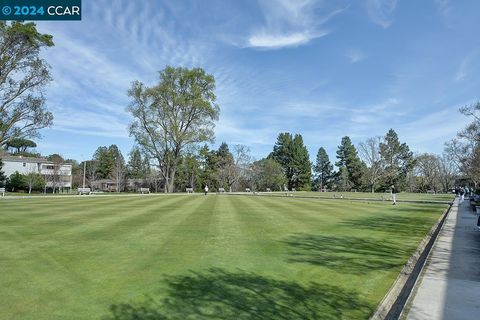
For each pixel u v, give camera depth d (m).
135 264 8.30
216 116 57.09
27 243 10.55
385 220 17.86
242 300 6.18
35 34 35.59
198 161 77.19
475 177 47.16
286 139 100.69
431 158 90.88
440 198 43.69
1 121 36.44
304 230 13.84
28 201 29.62
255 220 16.67
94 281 7.03
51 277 7.26
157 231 12.98
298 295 6.51
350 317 5.60
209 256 9.18
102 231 12.88
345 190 92.44
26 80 36.78
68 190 80.69
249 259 8.98
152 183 87.81
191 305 5.91
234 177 80.69
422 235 13.23
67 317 5.37
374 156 82.06
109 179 100.75
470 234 13.95
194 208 22.89
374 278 7.66
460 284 7.30
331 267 8.46
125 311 5.62
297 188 99.00
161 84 54.72
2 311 5.56
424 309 5.95
